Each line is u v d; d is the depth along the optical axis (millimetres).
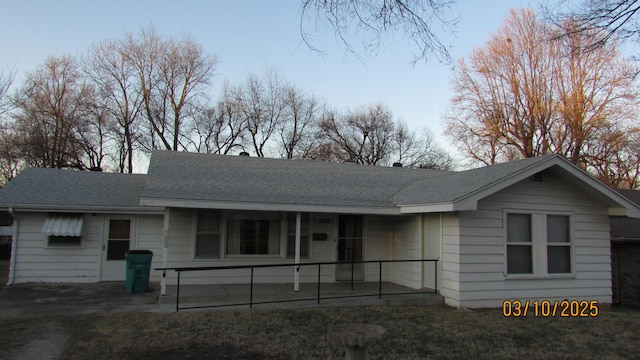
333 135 39875
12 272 12727
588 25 7113
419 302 10141
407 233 12273
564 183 11031
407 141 42094
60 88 29703
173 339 6875
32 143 28250
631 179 29609
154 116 32938
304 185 12617
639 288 13289
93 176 15523
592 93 24609
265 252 12648
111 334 7082
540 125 27062
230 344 6707
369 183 13766
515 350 6816
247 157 15000
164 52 33000
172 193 10328
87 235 13430
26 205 12555
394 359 6211
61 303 9734
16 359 5883
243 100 36844
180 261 11992
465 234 10031
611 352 6875
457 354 6523
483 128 29703
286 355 6254
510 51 27906
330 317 8516
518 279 10367
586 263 11039
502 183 9703
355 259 13242
